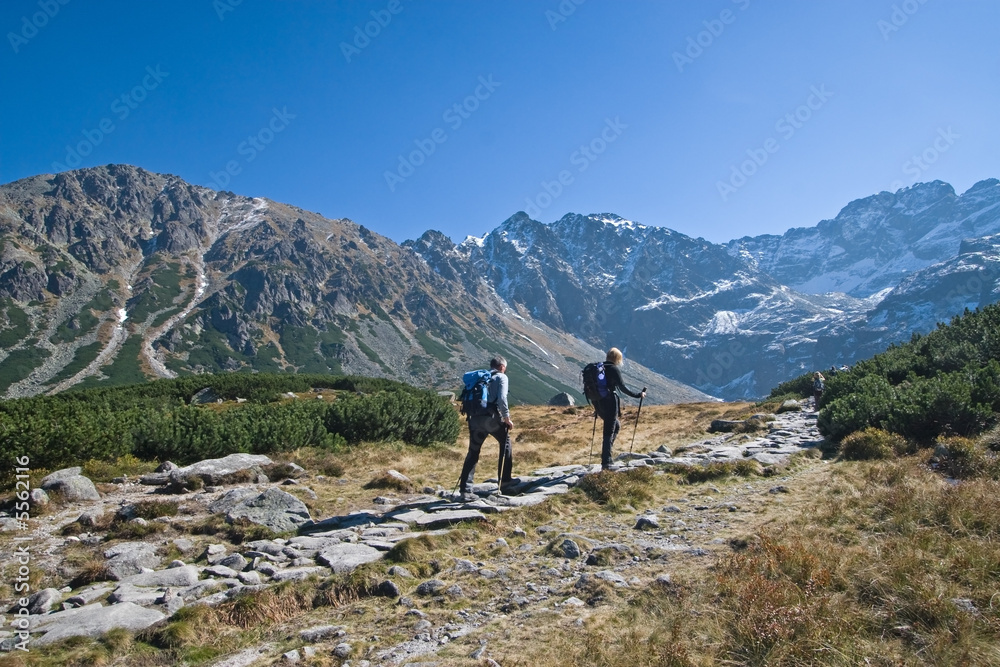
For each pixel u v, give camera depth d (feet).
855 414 39.63
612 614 14.51
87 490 30.22
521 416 129.08
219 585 18.13
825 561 15.75
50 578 19.58
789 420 60.85
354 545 21.47
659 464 34.83
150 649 14.11
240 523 25.22
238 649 14.21
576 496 27.61
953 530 17.47
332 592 17.03
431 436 65.00
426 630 14.56
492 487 32.22
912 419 34.81
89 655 13.53
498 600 16.37
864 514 20.25
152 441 42.96
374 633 14.55
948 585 13.74
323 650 13.75
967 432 32.65
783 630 12.12
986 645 11.23
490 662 12.39
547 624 14.30
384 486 35.58
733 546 18.92
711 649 12.23
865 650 11.40
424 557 19.93
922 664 10.89
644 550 19.57
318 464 43.52
